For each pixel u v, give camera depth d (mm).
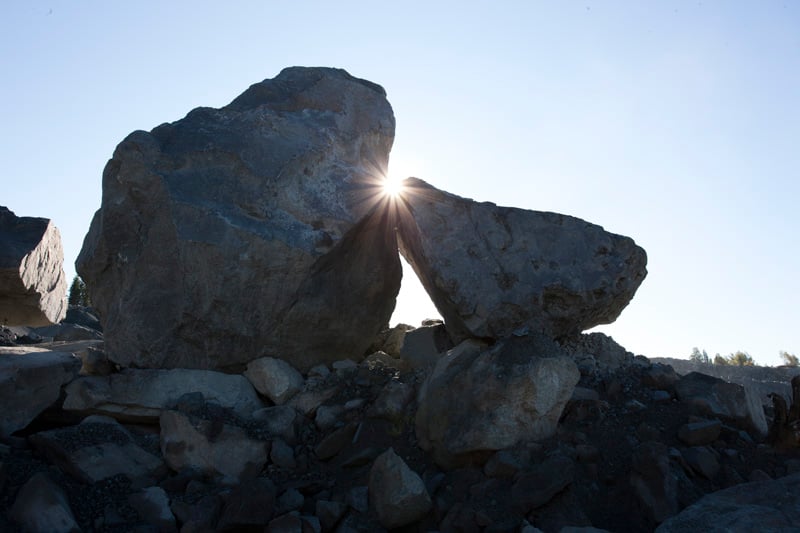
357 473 5375
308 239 6199
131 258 6477
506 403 5020
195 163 6469
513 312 5957
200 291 6129
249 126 6703
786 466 4914
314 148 6664
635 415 5449
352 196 6598
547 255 6141
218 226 6117
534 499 4559
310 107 7168
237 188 6371
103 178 6621
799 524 3771
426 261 6070
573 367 5266
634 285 6457
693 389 5633
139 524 4859
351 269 6605
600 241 6254
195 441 5500
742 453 5102
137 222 6480
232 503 4809
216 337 6199
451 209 6203
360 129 7211
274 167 6434
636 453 4785
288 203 6398
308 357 6512
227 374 6273
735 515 3930
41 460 5367
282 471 5492
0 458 5164
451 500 4887
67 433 5414
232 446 5504
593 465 4930
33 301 10867
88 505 4973
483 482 4859
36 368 5805
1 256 10188
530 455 4922
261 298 6156
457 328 6297
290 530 4668
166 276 6277
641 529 4473
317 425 5906
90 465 5227
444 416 5301
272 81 7348
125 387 6008
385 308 7094
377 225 6660
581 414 5402
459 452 5035
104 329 6641
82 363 6273
